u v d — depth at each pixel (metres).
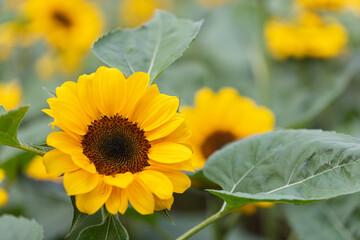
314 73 1.64
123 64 0.88
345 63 1.63
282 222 1.54
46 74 1.84
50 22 1.70
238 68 1.85
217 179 0.88
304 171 0.84
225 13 2.04
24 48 1.97
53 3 1.67
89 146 0.82
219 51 1.92
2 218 0.93
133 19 2.58
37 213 1.31
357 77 1.70
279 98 1.64
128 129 0.83
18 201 1.26
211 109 1.18
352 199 1.09
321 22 1.63
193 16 2.40
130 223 1.45
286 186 0.85
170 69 1.53
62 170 0.78
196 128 1.18
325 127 1.62
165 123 0.83
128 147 0.83
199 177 0.99
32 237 0.92
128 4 2.58
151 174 0.80
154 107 0.84
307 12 1.62
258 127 1.19
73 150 0.79
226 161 0.89
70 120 0.81
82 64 1.90
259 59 1.67
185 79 1.50
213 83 1.75
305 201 0.79
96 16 1.76
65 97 0.81
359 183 0.80
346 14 1.63
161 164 0.82
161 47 0.90
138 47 0.90
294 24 1.63
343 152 0.83
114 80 0.83
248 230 1.66
